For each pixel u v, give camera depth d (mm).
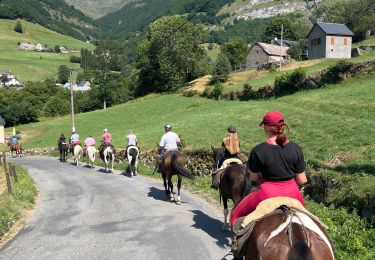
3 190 18781
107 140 27406
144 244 10172
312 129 20453
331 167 13758
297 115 26156
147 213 13461
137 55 86438
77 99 96875
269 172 5195
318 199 12180
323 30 67562
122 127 52250
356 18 87438
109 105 92375
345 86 34219
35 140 58375
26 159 42250
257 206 5266
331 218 10078
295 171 5227
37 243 10648
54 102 90812
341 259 8031
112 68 142000
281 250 4363
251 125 27875
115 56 142000
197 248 9664
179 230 11242
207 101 53781
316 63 58188
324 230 4961
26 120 87125
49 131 63125
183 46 77375
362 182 10828
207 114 40375
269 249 4477
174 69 76312
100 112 69125
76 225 12352
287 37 123062
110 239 10727
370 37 83562
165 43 78562
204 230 11148
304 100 31875
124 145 35500
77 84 157375
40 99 99938
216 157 11875
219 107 45344
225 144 10711
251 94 45500
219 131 28547
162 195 16672
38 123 80500
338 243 8703
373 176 11398
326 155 15305
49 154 47344
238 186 9195
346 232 9039
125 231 11422
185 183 19172
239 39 106188
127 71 141875
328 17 118625
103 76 102562
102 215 13508
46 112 90375
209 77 76875
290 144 5207
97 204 15398
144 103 66938
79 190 19125
